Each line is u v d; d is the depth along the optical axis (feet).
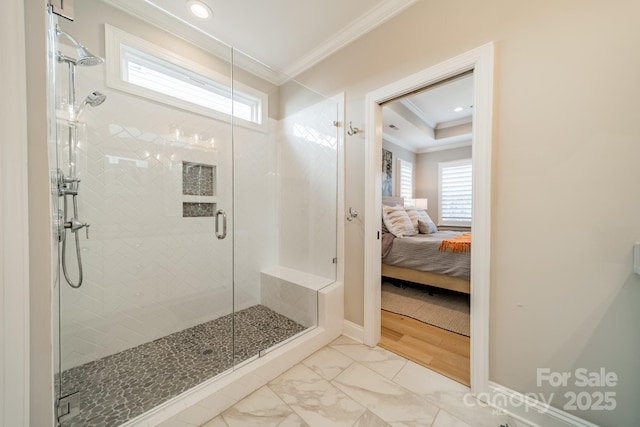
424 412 4.10
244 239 7.98
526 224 3.91
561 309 3.66
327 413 4.09
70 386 4.46
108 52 5.39
